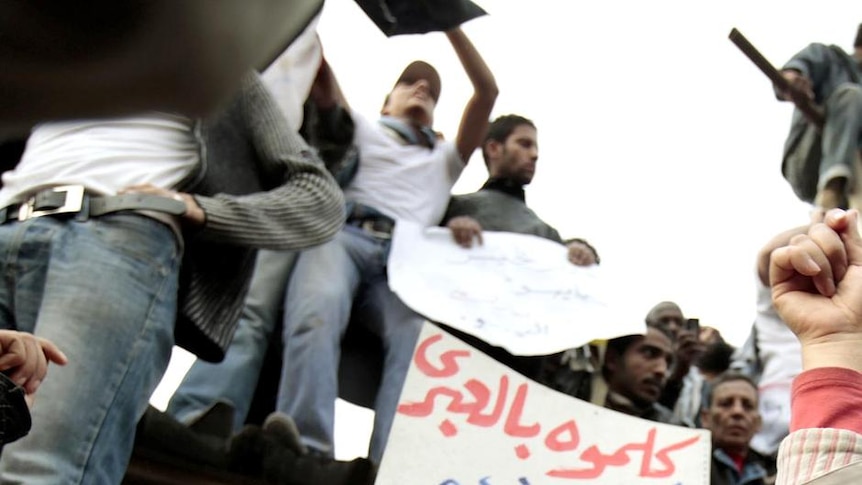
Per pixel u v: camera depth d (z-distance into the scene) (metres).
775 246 6.32
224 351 4.03
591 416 4.59
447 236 5.82
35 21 0.79
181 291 3.95
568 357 5.91
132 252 3.56
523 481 4.49
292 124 5.25
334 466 4.96
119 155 3.82
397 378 5.41
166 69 0.82
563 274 5.86
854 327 1.97
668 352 6.07
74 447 3.21
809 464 1.80
